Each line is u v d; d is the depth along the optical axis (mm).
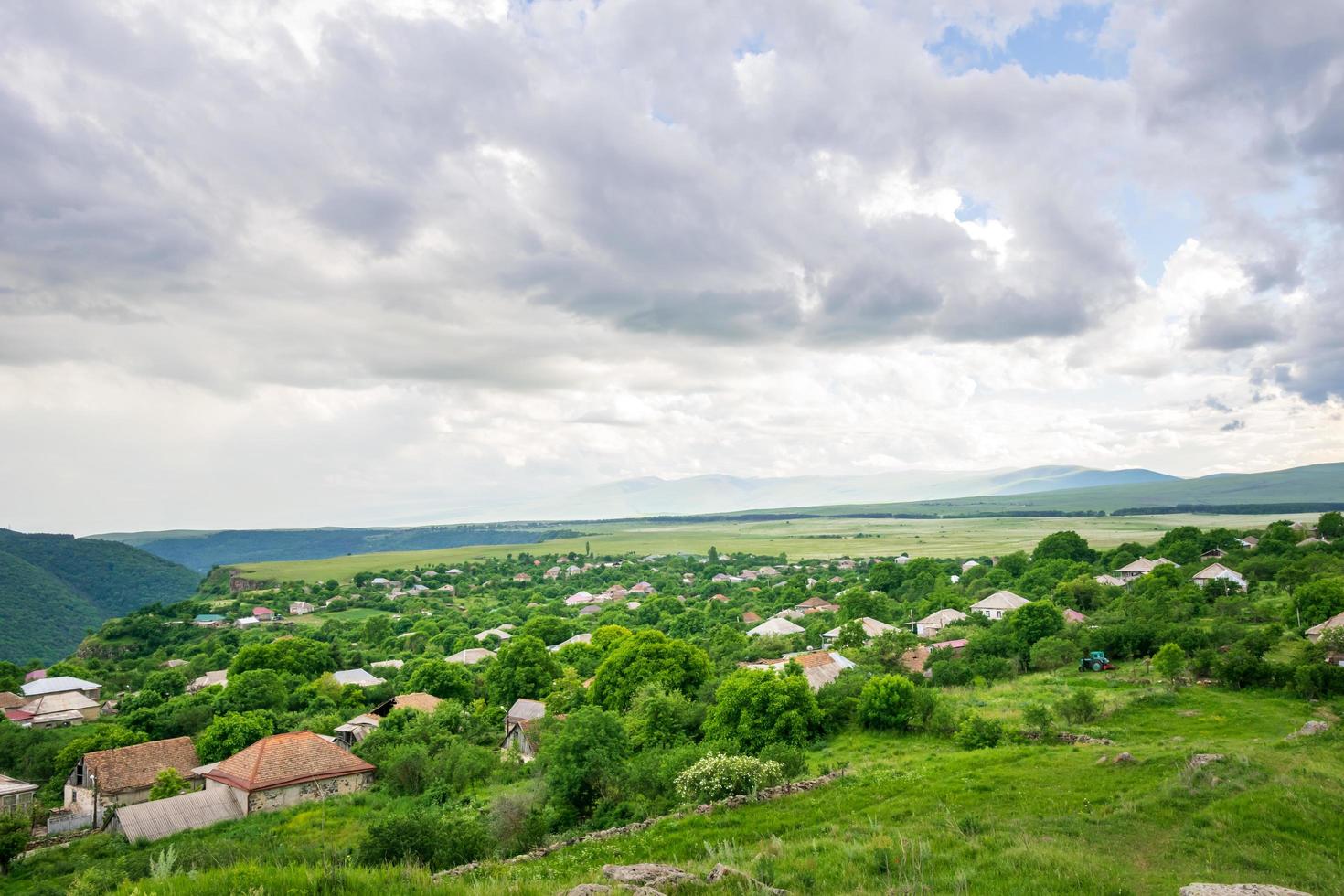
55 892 35062
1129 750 36500
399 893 16672
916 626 112250
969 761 38094
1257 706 51094
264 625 172000
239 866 18422
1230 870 18797
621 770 40219
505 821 33562
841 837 24891
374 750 61469
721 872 19328
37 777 73375
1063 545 158625
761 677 54719
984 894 17484
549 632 135000
